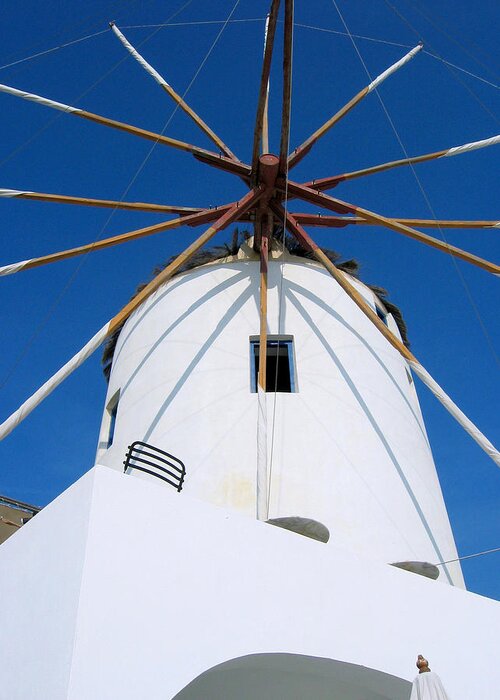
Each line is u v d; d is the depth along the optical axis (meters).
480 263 12.95
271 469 11.07
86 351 10.49
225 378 12.09
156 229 13.50
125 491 7.36
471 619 9.31
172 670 6.73
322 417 11.73
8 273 12.35
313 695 8.95
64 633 6.43
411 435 12.59
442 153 14.34
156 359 12.78
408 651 8.49
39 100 13.83
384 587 8.75
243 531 7.98
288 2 11.14
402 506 11.34
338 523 10.64
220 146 14.69
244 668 8.59
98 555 6.83
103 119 14.03
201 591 7.31
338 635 8.03
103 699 6.18
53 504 7.72
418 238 13.38
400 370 13.63
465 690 8.66
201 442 11.32
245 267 13.78
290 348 12.77
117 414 12.85
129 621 6.70
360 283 14.84
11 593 7.55
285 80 12.09
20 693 6.59
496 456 10.46
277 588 7.86
